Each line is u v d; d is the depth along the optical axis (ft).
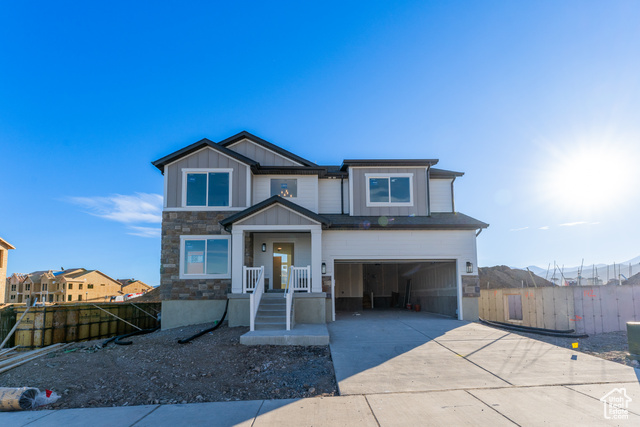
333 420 20.40
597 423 19.10
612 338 49.06
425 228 54.13
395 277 86.02
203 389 26.53
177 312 53.52
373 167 59.62
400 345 36.99
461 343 37.91
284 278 58.29
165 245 54.44
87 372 30.27
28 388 23.82
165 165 55.62
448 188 62.95
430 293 66.95
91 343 44.32
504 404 22.11
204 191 55.36
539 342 38.37
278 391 25.88
